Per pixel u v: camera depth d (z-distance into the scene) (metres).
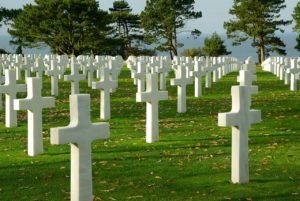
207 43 84.00
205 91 24.17
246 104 8.90
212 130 14.06
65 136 7.10
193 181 9.22
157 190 8.73
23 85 14.75
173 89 25.11
